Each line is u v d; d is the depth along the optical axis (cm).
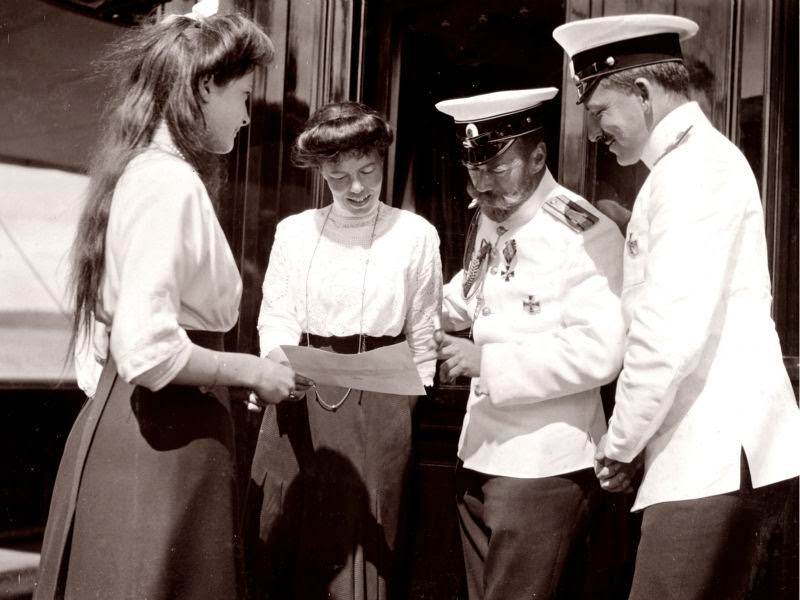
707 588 195
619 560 259
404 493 268
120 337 186
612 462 216
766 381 197
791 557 253
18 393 469
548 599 240
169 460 196
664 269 195
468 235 279
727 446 194
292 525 269
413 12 363
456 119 256
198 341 208
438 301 279
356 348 267
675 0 284
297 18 368
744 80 271
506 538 241
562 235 243
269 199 371
